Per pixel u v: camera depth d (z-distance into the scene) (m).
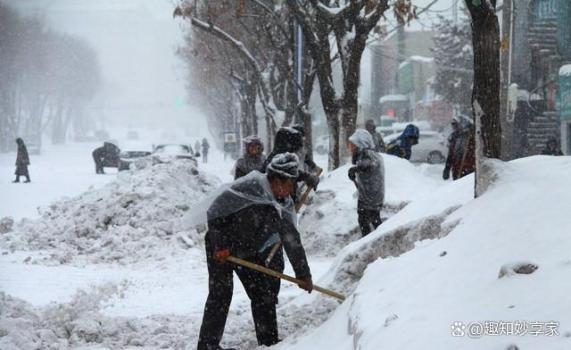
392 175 14.70
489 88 7.10
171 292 10.05
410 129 18.05
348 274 7.81
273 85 31.52
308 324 7.28
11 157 72.19
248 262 6.35
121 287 10.45
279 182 6.43
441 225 6.56
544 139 36.69
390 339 4.31
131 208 15.00
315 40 20.09
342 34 20.89
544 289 4.28
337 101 20.20
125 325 7.71
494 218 5.84
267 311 6.76
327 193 14.68
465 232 5.89
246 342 7.02
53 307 8.13
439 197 7.88
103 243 14.05
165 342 7.12
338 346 5.32
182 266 12.37
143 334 7.50
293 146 8.75
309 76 24.42
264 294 6.72
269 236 6.53
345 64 20.81
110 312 8.70
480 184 6.86
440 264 5.50
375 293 5.57
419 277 5.44
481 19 7.11
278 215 6.45
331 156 20.23
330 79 20.23
